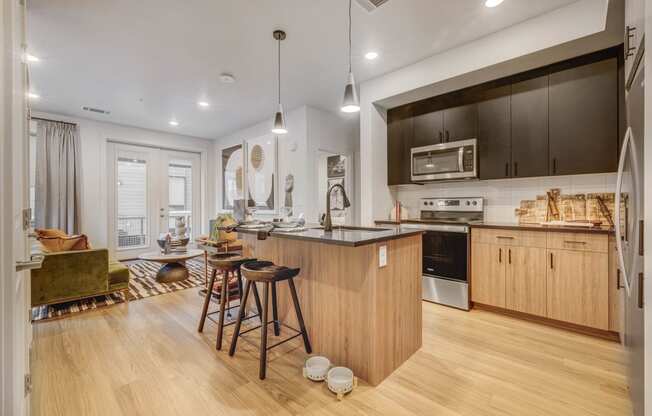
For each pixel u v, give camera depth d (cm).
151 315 286
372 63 318
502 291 279
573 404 161
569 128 260
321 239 173
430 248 325
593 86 249
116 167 547
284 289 244
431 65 304
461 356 211
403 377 187
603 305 229
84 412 155
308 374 183
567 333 246
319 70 334
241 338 238
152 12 232
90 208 507
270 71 336
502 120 297
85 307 306
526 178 311
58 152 470
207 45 280
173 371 192
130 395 169
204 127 568
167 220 612
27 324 135
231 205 615
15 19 94
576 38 225
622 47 237
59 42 272
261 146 533
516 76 288
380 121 376
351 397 168
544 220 300
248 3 222
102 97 408
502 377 186
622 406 158
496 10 232
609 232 226
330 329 206
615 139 240
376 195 370
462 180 342
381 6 226
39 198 454
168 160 616
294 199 466
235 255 273
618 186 153
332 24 249
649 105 106
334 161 501
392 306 194
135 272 460
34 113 454
